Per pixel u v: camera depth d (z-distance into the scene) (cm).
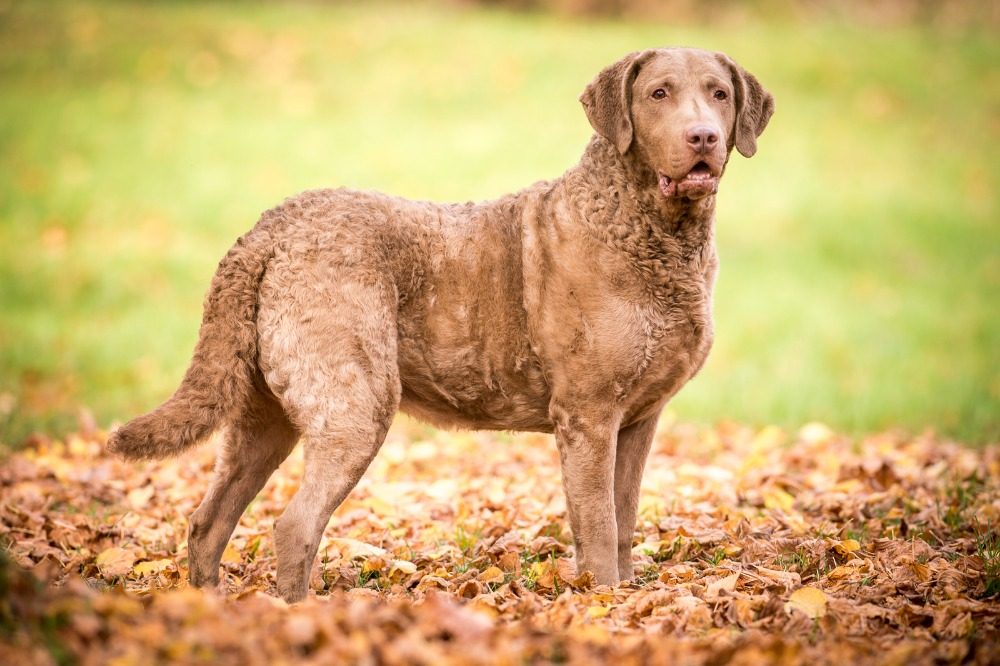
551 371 757
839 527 929
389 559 837
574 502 755
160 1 4016
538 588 762
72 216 2402
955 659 583
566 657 561
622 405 759
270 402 762
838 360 1897
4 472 1106
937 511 960
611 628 630
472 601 684
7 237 2269
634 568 831
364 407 721
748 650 570
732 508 998
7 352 1689
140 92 3119
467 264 767
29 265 2139
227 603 638
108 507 1038
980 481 1120
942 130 3262
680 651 572
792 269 2417
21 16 3597
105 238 2322
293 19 3872
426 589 754
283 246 735
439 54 3575
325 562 856
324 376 718
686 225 753
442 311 766
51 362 1659
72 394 1531
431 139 2944
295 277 726
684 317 759
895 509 962
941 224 2677
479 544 885
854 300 2258
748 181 2872
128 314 1958
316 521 707
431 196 2594
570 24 4144
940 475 1135
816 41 3931
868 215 2716
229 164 2719
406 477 1177
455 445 1340
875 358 1911
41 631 525
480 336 768
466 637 568
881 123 3269
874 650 594
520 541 891
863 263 2489
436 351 769
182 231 2395
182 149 2783
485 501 1038
